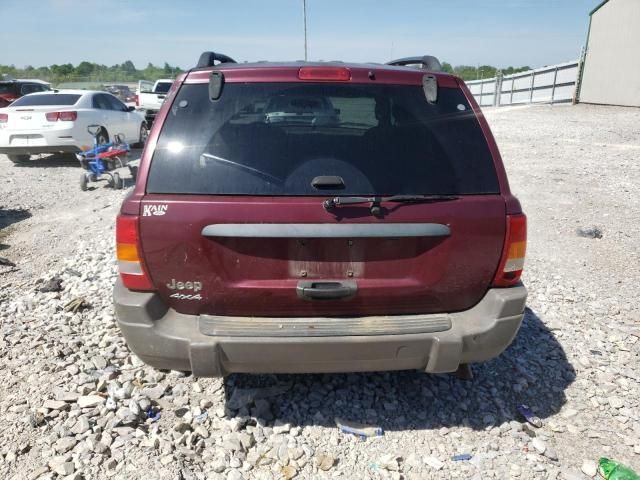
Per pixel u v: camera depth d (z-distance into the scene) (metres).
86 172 9.46
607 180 9.57
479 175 2.75
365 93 2.80
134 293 2.67
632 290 5.03
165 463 2.71
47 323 4.23
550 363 3.75
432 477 2.71
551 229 6.89
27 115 11.12
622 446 2.94
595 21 22.08
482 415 3.19
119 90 45.00
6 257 5.96
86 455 2.75
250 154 2.66
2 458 2.74
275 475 2.69
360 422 3.10
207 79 2.79
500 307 2.71
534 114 20.88
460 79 2.94
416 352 2.66
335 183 2.61
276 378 3.47
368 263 2.65
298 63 3.04
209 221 2.55
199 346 2.54
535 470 2.75
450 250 2.67
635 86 20.58
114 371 3.50
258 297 2.64
